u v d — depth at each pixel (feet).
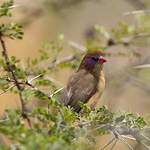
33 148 15.10
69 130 19.44
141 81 50.62
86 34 65.62
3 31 23.20
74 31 67.62
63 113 22.24
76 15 66.64
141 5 55.36
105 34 44.55
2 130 16.62
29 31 71.97
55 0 54.95
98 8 65.87
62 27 69.92
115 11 65.77
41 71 32.01
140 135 23.61
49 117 20.20
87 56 42.93
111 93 54.03
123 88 57.77
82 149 19.06
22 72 27.84
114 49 46.65
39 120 20.34
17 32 23.67
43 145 15.30
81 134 19.53
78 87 38.27
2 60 27.40
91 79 40.42
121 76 50.70
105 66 57.06
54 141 15.97
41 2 53.67
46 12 54.95
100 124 23.45
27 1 54.95
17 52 69.82
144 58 50.78
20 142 15.47
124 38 45.32
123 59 58.23
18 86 23.24
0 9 23.80
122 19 60.08
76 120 23.04
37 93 22.91
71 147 16.21
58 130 19.33
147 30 44.80
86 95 38.06
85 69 42.63
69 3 56.18
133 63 50.83
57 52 38.34
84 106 24.44
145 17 46.26
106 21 65.72
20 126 17.11
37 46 71.31
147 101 60.64
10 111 17.84
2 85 24.08
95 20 66.28
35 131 17.33
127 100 59.41
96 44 50.83
